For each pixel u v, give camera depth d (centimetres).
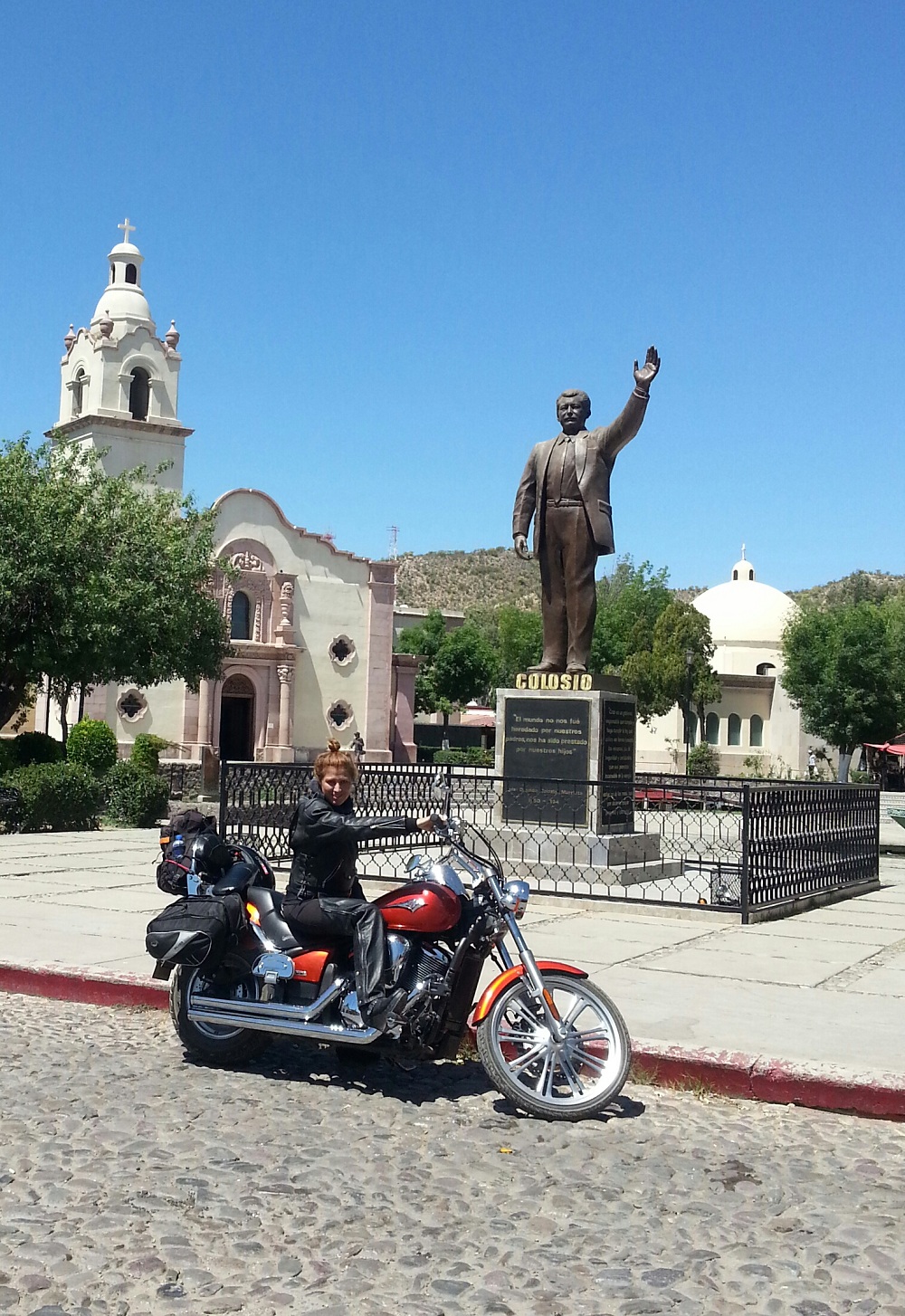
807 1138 546
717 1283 390
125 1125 528
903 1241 425
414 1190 461
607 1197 461
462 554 17125
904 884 1559
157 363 4478
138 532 2977
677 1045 635
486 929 586
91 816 2027
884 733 5297
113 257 4631
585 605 1411
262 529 4675
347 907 599
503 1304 371
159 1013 763
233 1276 384
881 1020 721
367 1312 363
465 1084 613
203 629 3322
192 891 659
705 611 6600
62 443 3005
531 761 1380
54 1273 382
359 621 4888
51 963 828
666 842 1670
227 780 1352
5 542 2577
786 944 998
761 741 5775
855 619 5238
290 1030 604
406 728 5106
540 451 1441
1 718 2855
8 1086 583
